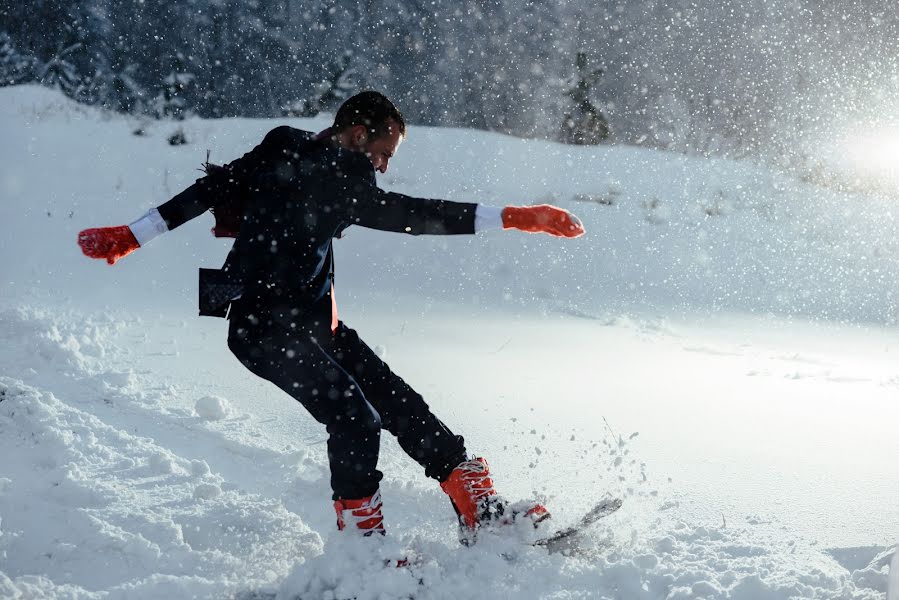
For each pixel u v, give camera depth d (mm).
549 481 3225
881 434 4004
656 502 3041
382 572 2277
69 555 2521
